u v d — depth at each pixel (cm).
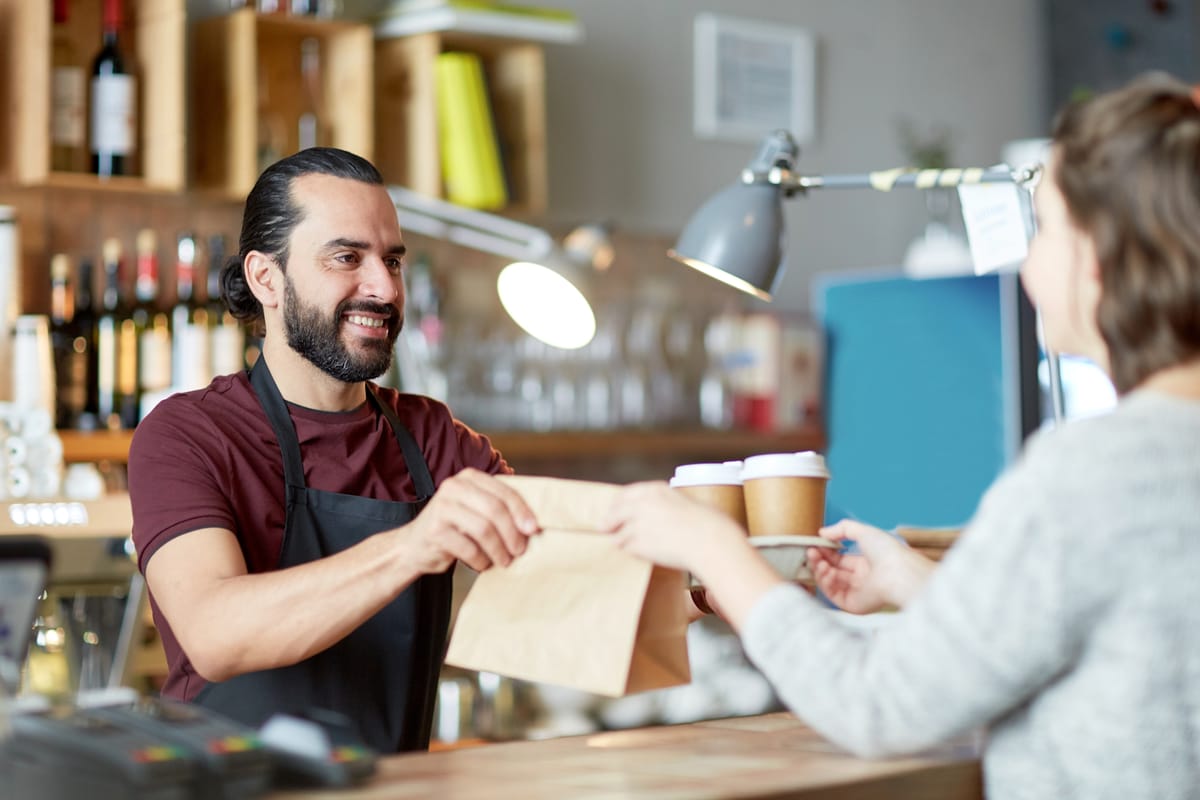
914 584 154
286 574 169
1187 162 117
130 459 198
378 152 375
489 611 142
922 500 444
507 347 395
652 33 447
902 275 451
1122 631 113
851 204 494
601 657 135
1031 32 554
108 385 316
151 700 121
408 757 134
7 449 274
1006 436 424
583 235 378
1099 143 121
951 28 527
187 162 346
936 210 513
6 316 303
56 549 246
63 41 326
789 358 446
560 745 143
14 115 311
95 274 337
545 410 399
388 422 221
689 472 163
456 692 324
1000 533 115
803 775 124
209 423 203
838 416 466
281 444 207
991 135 538
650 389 424
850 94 496
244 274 218
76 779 106
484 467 229
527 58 386
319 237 205
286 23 342
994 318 427
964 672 115
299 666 195
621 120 439
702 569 130
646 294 442
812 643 124
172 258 347
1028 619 113
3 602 116
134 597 253
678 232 452
